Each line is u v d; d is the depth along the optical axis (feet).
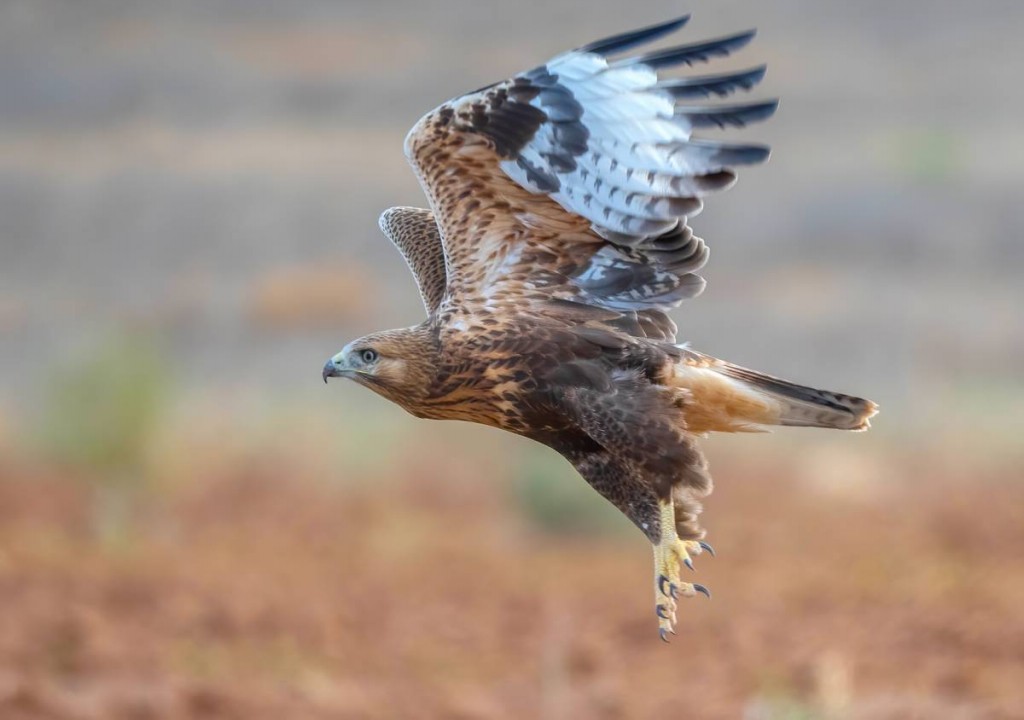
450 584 81.41
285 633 68.28
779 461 116.37
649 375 35.04
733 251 160.45
